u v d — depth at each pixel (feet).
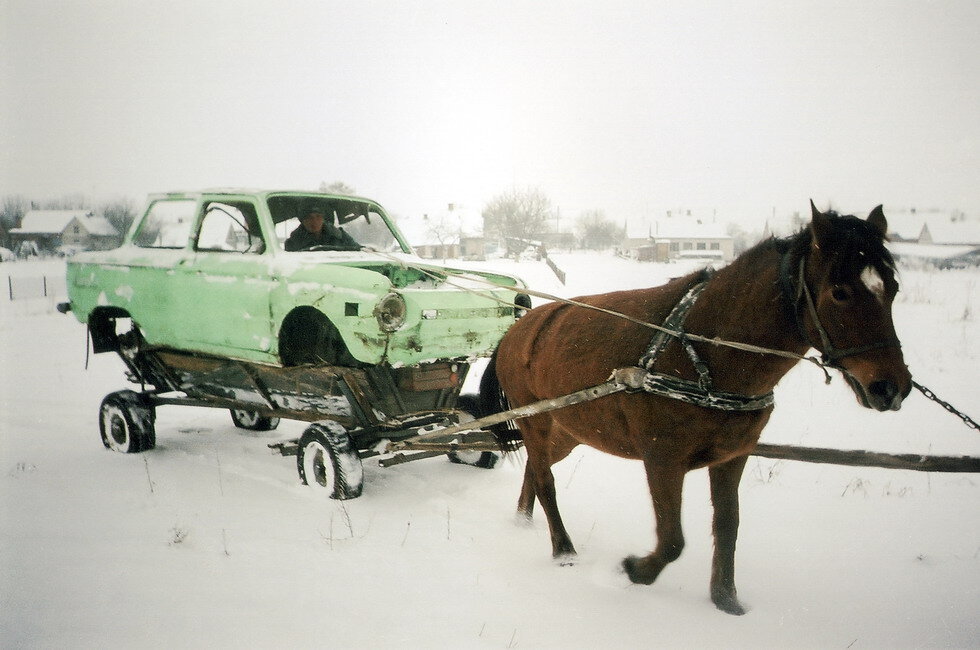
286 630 12.05
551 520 15.52
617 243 236.84
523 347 15.66
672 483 12.19
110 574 14.15
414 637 11.90
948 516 17.03
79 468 21.50
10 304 76.13
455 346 18.89
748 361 11.50
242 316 19.53
